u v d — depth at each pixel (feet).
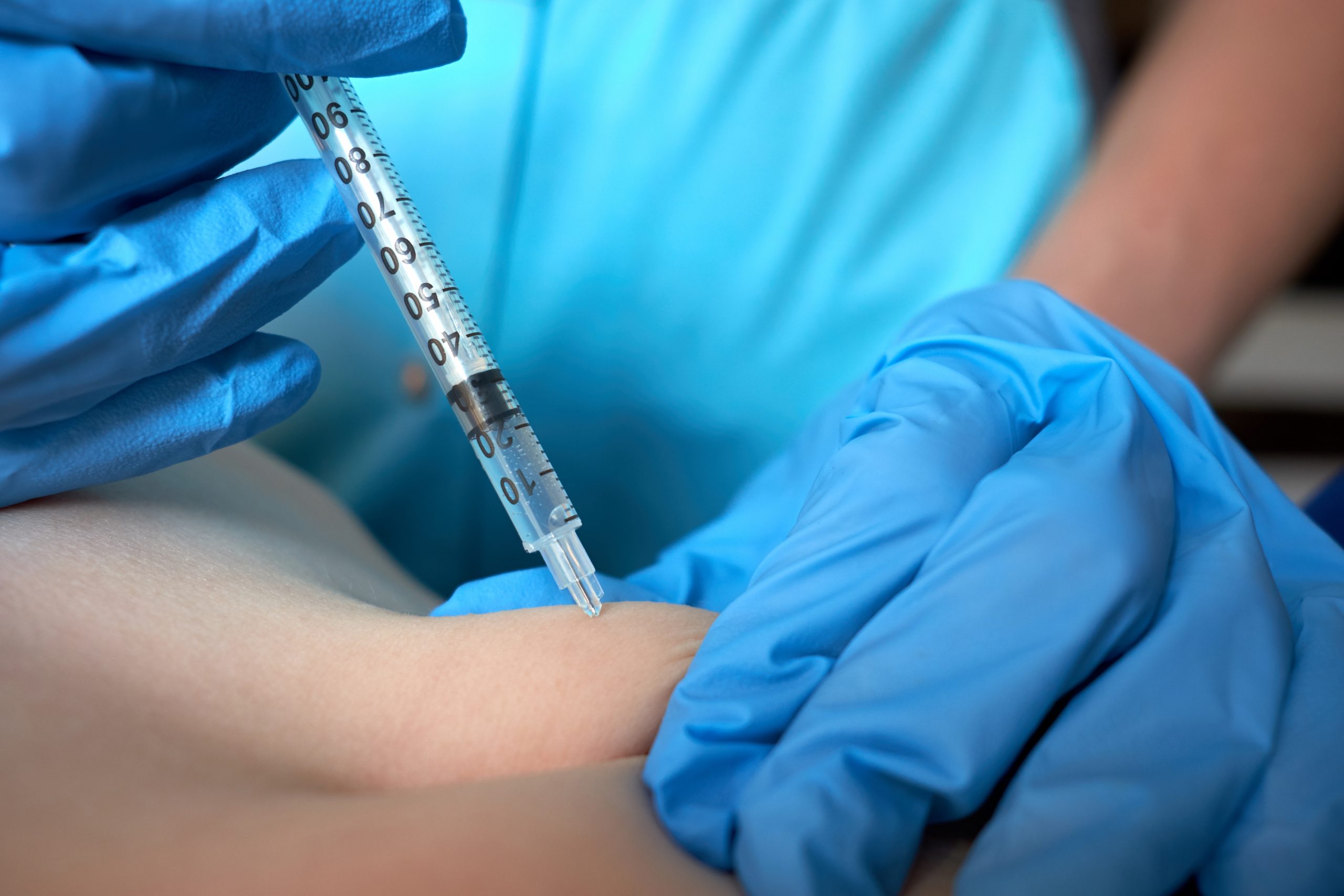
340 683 0.81
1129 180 1.17
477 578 1.24
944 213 1.25
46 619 0.80
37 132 0.79
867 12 1.18
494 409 0.88
